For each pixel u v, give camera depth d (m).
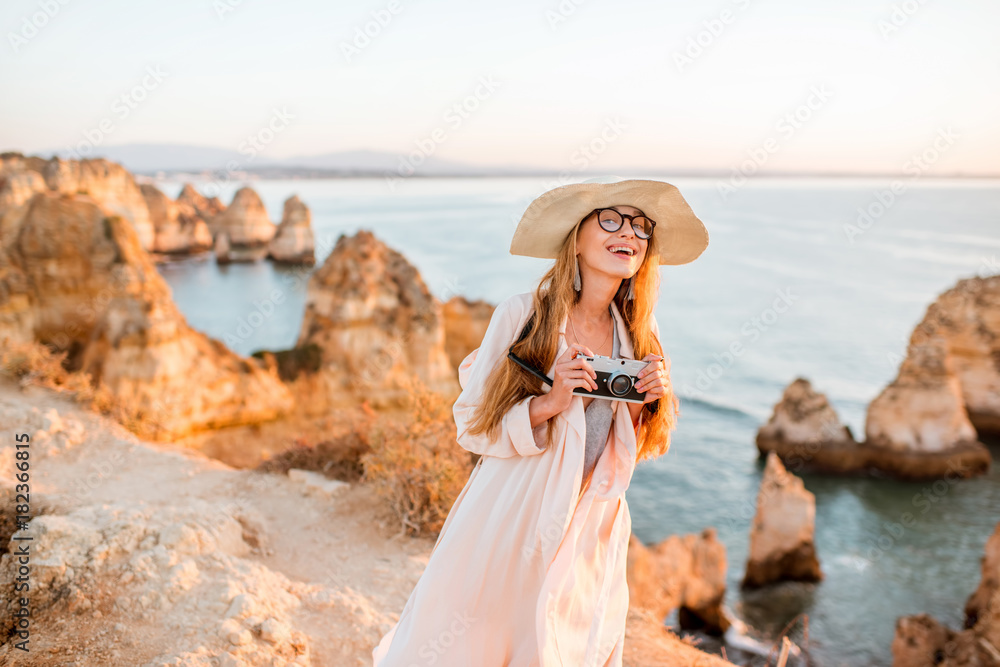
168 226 97.75
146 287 21.92
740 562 23.69
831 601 20.42
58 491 6.08
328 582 4.98
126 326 20.83
